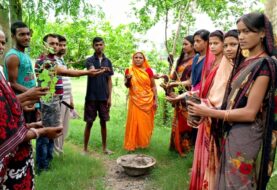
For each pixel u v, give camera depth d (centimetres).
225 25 746
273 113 219
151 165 441
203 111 238
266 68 216
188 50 498
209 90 333
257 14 220
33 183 231
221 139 263
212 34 341
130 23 766
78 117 828
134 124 546
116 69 870
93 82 524
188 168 446
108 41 863
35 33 640
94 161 481
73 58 920
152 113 566
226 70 295
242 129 228
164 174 433
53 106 307
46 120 307
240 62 244
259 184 227
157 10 677
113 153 548
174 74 522
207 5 686
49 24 866
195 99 262
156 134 655
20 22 369
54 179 398
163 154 523
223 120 236
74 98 1204
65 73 410
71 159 478
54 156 486
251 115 220
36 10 570
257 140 225
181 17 621
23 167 217
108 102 548
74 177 407
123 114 862
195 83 427
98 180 420
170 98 397
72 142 608
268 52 225
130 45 875
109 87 550
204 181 294
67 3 566
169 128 719
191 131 503
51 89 256
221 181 240
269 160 227
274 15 313
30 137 206
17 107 195
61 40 474
